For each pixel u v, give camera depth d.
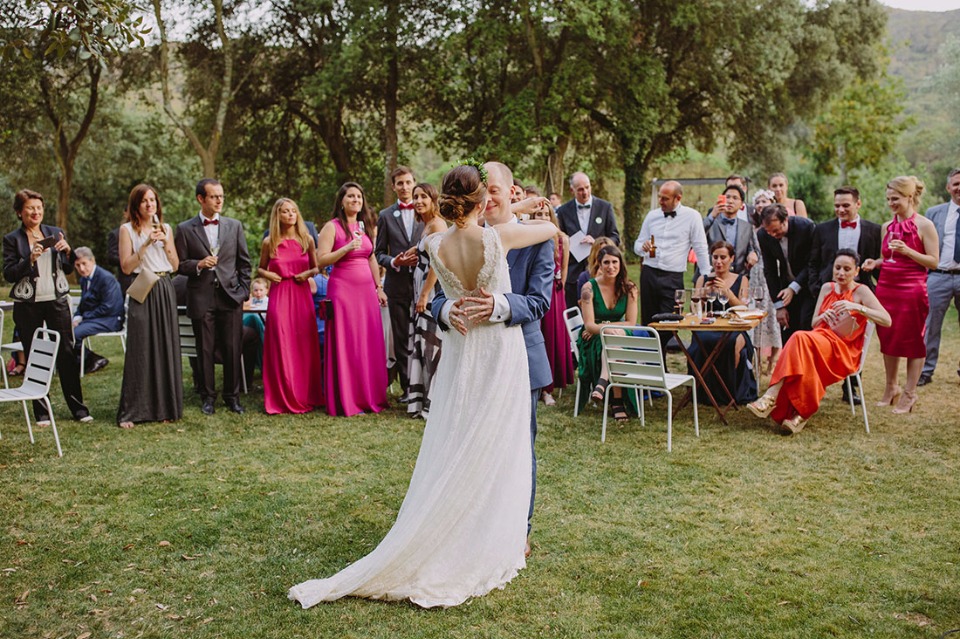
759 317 5.95
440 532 3.00
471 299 3.03
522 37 20.03
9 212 23.45
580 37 19.47
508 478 3.12
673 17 19.53
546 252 3.28
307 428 5.68
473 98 21.17
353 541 3.61
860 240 6.16
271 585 3.15
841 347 5.41
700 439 5.31
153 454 4.99
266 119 23.30
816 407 5.36
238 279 6.16
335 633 2.76
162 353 5.78
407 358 6.38
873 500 4.11
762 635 2.75
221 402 6.53
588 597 3.03
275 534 3.69
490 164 3.35
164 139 25.20
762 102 22.64
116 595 3.07
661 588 3.11
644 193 25.19
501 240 3.12
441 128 22.67
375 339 6.17
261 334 7.23
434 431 3.14
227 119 21.72
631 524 3.79
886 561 3.36
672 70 22.16
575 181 7.31
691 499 4.14
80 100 23.53
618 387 5.83
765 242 6.82
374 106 22.30
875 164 31.66
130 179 24.80
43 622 2.86
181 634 2.77
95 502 4.12
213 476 4.55
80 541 3.61
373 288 6.20
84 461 4.84
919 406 6.17
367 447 5.18
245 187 23.41
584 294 5.96
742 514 3.92
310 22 20.50
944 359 8.17
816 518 3.86
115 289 7.89
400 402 6.47
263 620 2.86
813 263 6.43
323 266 6.07
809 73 23.03
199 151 17.55
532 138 19.42
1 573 3.27
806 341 5.38
